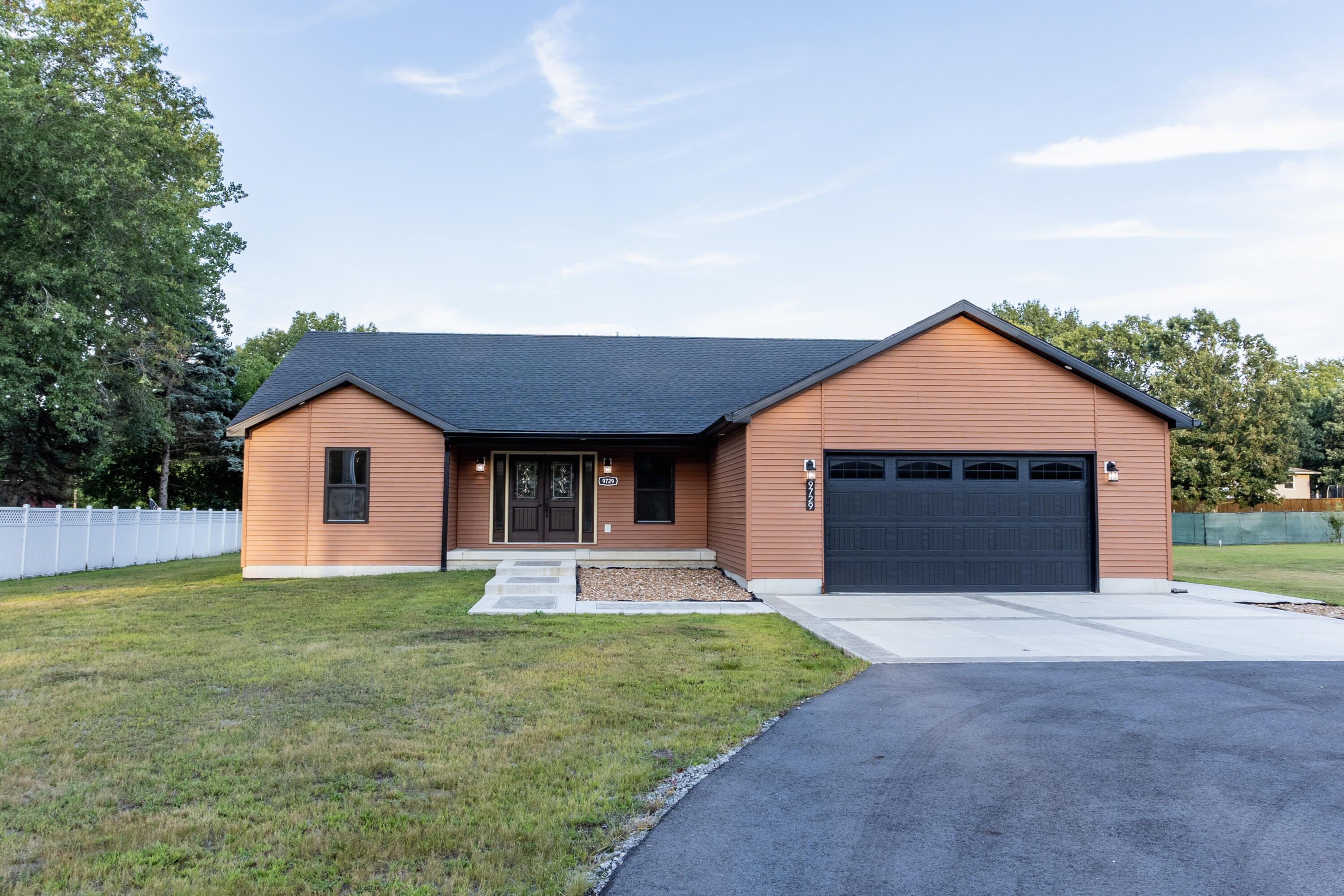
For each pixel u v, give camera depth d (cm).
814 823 410
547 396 1780
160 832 376
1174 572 2047
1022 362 1443
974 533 1427
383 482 1584
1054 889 340
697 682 697
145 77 2558
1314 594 1502
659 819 412
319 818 396
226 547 2739
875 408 1418
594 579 1489
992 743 548
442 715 581
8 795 423
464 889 325
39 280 1864
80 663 739
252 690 647
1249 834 400
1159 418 1457
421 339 2103
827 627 1020
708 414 1719
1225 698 674
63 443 2456
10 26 2170
